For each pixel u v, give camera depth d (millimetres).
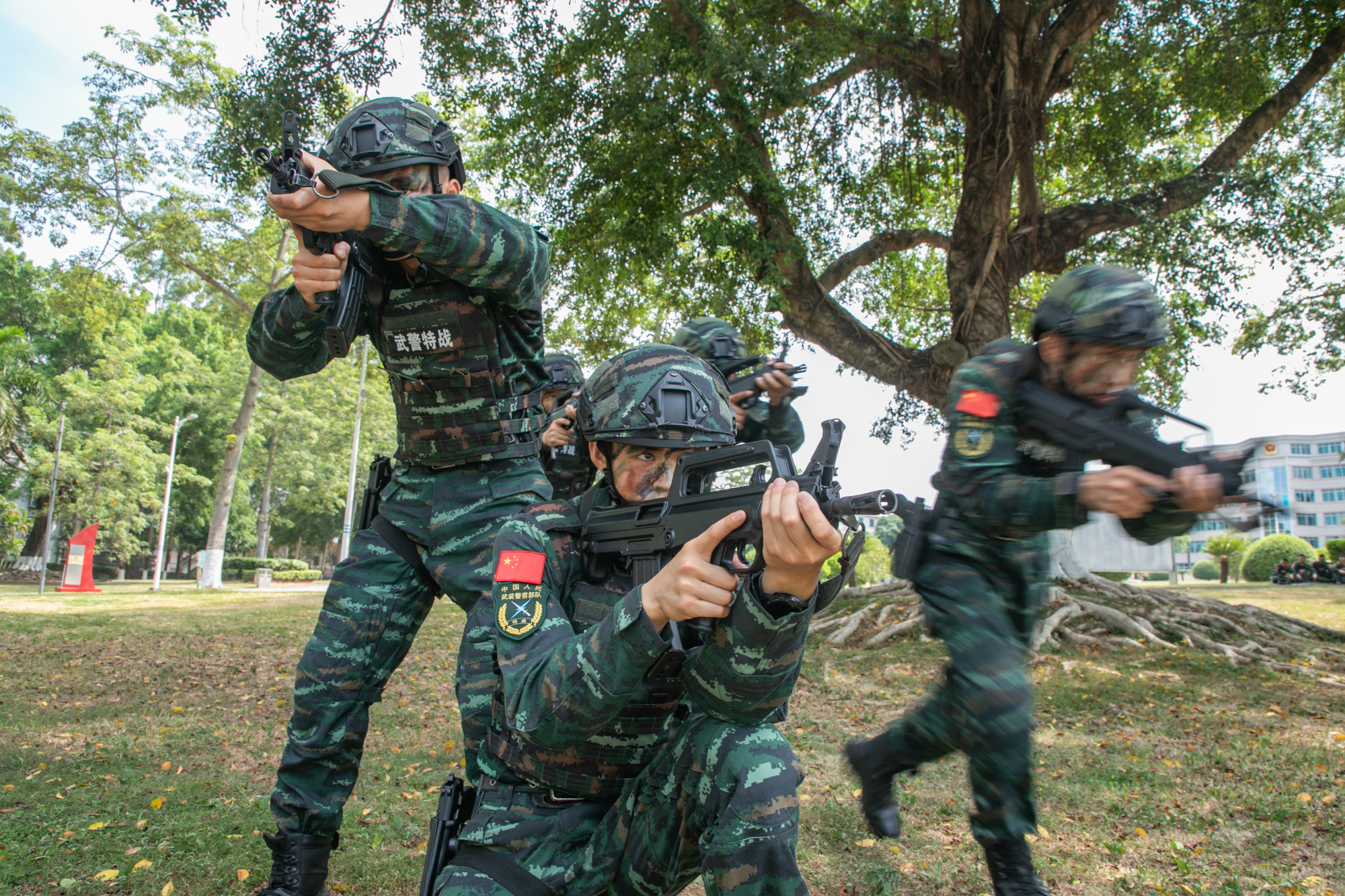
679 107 12289
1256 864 3756
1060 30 13180
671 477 2334
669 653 1756
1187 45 14641
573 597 2170
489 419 3008
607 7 12703
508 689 1894
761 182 12367
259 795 4840
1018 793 2426
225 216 27578
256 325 3119
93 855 3850
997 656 2477
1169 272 14633
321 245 2479
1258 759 5566
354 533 3279
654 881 2004
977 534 2668
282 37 11695
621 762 2045
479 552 3018
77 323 30891
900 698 8078
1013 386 2596
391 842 4086
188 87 25125
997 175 13195
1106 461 2301
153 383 40250
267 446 46969
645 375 2303
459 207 2627
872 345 13711
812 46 12391
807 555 1645
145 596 24344
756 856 1797
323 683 3018
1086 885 3559
